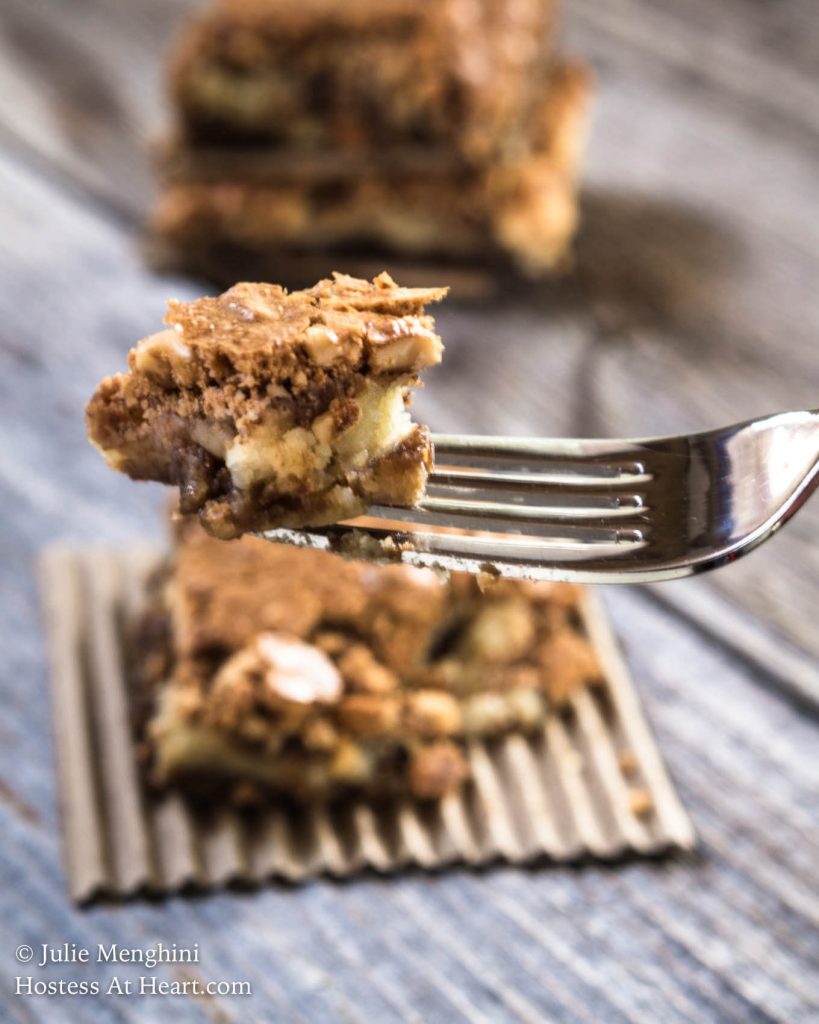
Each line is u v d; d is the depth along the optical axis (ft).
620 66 2.81
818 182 2.53
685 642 1.97
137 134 2.58
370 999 1.73
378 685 1.83
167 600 1.91
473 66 2.31
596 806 1.83
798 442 1.59
